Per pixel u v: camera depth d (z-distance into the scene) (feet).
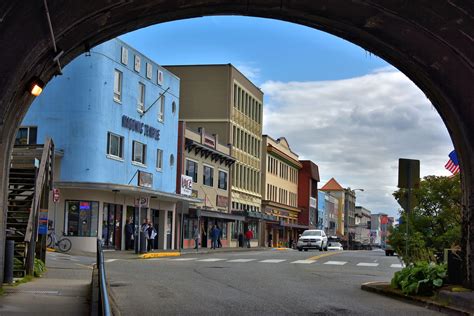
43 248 61.05
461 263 41.63
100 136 114.21
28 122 112.78
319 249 177.58
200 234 170.50
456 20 36.70
